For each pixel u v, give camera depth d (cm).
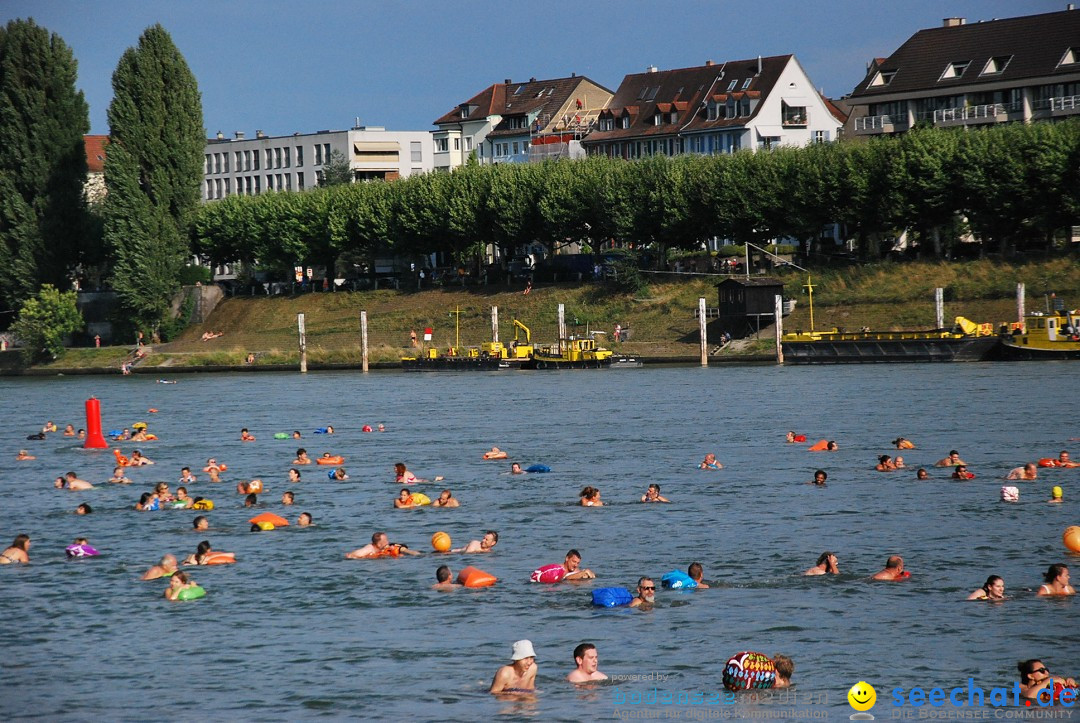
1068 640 4253
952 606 4656
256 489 7438
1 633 4603
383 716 3756
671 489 7238
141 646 4434
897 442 8562
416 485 7669
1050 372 13875
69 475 7969
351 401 14075
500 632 4491
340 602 4922
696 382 14750
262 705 3866
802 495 6925
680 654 4216
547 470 8050
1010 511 6303
